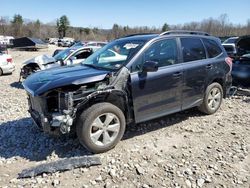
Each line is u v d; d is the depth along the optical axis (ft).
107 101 15.25
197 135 17.40
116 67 15.74
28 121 20.13
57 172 13.17
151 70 15.40
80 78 14.33
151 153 15.01
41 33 287.28
